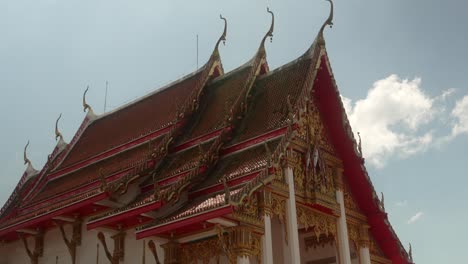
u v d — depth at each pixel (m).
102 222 21.45
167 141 25.36
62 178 31.30
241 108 24.75
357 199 27.44
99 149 30.95
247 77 26.92
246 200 18.97
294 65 25.42
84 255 24.86
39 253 27.16
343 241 24.39
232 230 19.30
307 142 24.05
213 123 25.39
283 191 21.62
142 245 22.09
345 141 26.34
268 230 20.08
